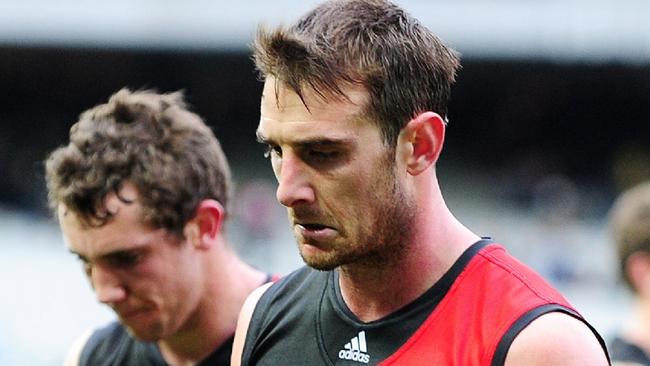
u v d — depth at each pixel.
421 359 6.36
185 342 8.97
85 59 57.03
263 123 6.15
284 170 6.08
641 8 51.91
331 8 6.27
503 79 55.38
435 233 6.54
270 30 6.06
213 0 53.66
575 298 35.97
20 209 51.81
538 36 52.25
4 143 58.97
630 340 10.89
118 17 54.25
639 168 58.06
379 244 6.26
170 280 8.56
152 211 8.38
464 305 6.39
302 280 7.29
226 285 8.95
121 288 8.52
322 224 6.11
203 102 58.72
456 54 6.62
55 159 8.59
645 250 10.89
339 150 5.98
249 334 7.24
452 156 60.09
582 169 58.81
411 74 6.20
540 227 48.56
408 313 6.52
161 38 54.28
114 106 8.86
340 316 6.81
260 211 47.12
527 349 6.00
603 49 52.28
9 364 22.56
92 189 8.23
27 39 55.00
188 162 8.68
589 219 52.09
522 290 6.28
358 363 6.61
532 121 58.75
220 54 54.31
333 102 5.93
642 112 57.38
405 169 6.27
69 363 9.95
